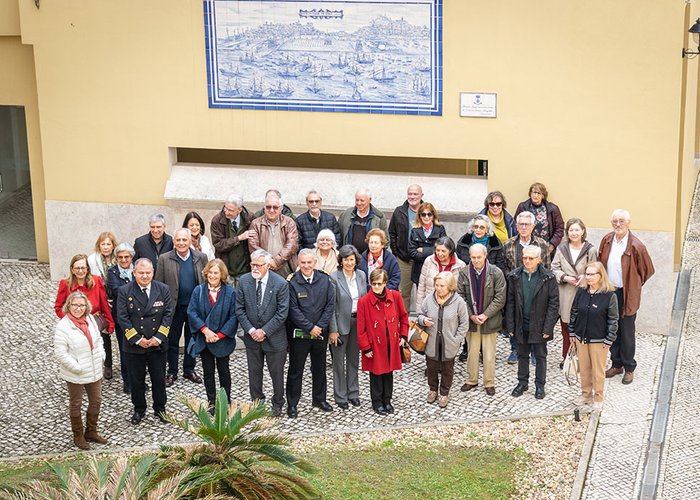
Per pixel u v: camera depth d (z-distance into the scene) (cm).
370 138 1523
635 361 1311
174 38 1559
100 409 1259
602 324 1204
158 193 1619
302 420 1225
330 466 1102
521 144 1474
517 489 1051
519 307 1241
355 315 1238
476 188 1513
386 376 1229
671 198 1436
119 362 1403
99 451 1164
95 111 1614
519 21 1440
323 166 1719
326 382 1306
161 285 1216
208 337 1212
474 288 1247
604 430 1180
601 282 1199
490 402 1255
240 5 1523
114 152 1620
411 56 1482
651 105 1422
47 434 1212
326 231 1291
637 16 1403
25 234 1809
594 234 1473
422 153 1511
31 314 1566
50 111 1630
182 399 1030
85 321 1156
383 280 1192
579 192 1468
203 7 1538
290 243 1370
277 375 1228
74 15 1588
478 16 1450
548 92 1451
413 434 1179
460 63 1470
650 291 1452
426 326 1226
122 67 1588
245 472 966
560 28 1430
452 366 1239
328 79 1516
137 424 1229
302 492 985
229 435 975
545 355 1255
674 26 1395
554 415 1212
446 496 1037
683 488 1051
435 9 1460
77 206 1655
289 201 1552
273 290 1205
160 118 1592
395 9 1473
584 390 1234
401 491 1048
